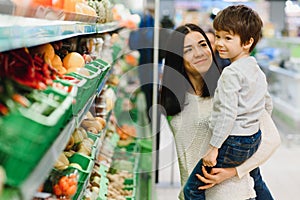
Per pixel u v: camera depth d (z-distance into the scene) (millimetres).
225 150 2742
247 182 2875
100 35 3863
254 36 2766
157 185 6000
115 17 5410
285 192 5930
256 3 14086
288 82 10562
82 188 2074
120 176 4031
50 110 1280
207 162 2750
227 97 2656
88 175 2148
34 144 1063
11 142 1041
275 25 15555
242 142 2709
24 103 1281
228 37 2770
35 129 1121
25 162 1002
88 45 3156
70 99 1422
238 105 2709
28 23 1319
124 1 6445
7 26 1100
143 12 6512
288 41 10898
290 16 13172
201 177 2824
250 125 2725
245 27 2721
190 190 2900
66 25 1822
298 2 13570
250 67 2740
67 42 2664
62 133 1295
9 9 1124
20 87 1383
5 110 1189
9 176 942
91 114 3365
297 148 8398
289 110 10094
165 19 7062
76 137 2398
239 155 2736
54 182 1792
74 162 2168
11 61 1465
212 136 2711
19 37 1185
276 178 6547
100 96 3705
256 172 3152
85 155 2248
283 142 8844
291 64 10445
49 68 1730
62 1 1841
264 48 12734
